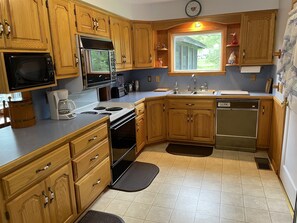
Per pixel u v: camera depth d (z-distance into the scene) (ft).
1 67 5.34
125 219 7.06
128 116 9.86
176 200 7.90
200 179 9.21
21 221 4.85
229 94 11.72
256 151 11.78
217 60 13.51
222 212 7.20
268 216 6.93
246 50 11.68
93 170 7.44
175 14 12.64
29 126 7.04
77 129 6.64
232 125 11.76
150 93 13.34
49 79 6.70
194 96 12.07
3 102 7.23
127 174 9.75
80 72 8.21
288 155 7.89
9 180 4.50
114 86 12.34
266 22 11.14
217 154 11.56
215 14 12.00
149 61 13.32
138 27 12.67
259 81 12.73
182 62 14.24
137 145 11.19
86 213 7.36
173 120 12.81
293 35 6.01
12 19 5.54
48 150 5.57
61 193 6.04
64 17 7.45
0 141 5.75
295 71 6.15
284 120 8.41
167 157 11.38
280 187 8.44
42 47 6.55
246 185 8.64
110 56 9.78
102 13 9.77
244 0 11.34
